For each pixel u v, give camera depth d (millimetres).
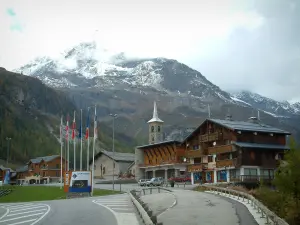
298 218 31469
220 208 27062
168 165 95625
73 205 32531
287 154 35250
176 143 96125
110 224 19156
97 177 116062
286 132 71875
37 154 199375
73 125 68625
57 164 138250
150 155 105062
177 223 20000
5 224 20016
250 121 81188
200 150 76688
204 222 20234
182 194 42906
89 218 21938
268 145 69688
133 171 108000
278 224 16500
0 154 186250
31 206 33594
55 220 21375
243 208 26781
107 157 117062
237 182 63000
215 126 74438
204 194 42781
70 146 164750
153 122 133625
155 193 48250
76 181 54531
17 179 150250
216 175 72750
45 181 134750
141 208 20672
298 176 34000
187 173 90375
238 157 67000
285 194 34781
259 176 65125
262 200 36188
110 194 56906
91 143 175250
